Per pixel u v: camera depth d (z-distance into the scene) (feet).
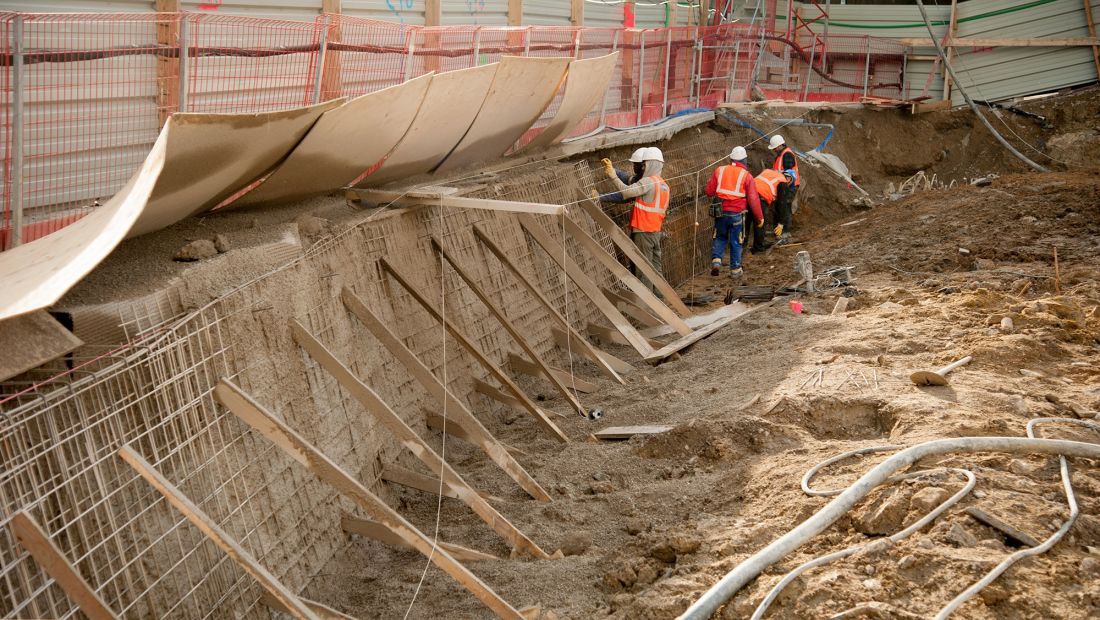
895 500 16.35
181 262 17.47
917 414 20.80
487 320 28.55
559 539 19.17
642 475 21.49
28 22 19.69
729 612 14.76
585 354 30.76
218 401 15.76
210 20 22.81
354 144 22.58
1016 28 63.46
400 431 18.57
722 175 41.91
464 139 30.45
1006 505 16.05
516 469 20.94
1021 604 13.58
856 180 58.03
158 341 14.64
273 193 22.30
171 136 15.25
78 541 13.01
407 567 18.95
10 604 11.89
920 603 14.02
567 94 34.68
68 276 13.23
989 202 44.98
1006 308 29.43
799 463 19.39
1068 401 21.91
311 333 19.71
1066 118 61.31
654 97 50.16
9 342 13.23
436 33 31.91
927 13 65.46
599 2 52.65
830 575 14.76
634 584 16.74
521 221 31.83
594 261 36.96
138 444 14.20
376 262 23.88
